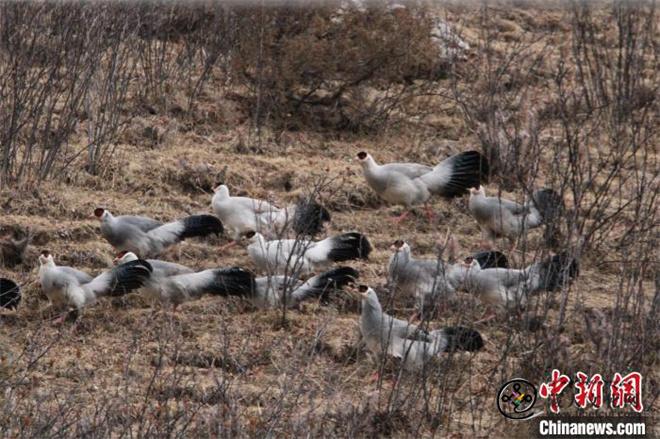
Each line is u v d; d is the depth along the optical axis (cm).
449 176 2978
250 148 3350
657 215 3070
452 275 2541
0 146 3048
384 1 3634
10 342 2347
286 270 2503
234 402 2031
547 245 2731
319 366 2330
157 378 2222
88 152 3131
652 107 3822
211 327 2470
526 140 3366
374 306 2303
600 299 2644
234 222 2772
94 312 2484
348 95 3672
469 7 4575
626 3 4334
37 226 2733
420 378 2239
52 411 2036
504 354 2258
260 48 3512
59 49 3241
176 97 3550
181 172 3102
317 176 3178
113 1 3581
